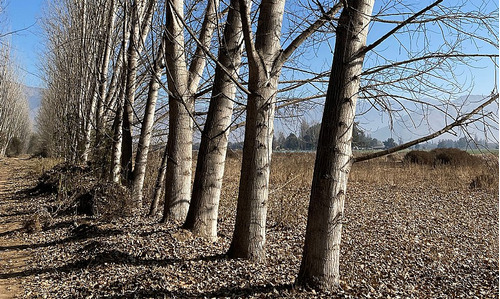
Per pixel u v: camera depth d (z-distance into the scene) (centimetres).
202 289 487
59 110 2281
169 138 789
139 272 555
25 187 1870
